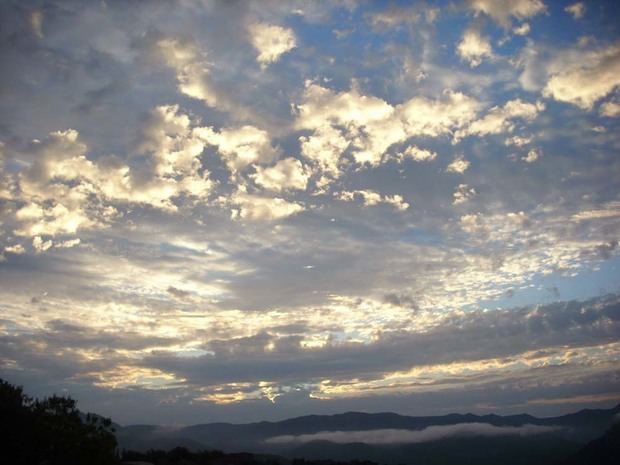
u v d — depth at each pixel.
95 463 25.78
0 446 23.47
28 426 24.80
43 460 24.67
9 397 25.72
